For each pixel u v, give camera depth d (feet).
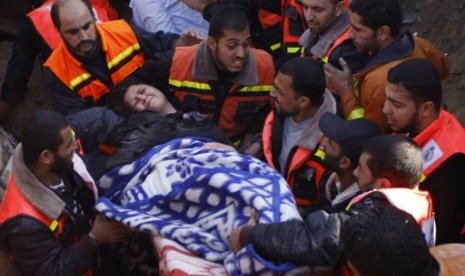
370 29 14.48
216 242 11.96
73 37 17.22
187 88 16.47
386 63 14.44
